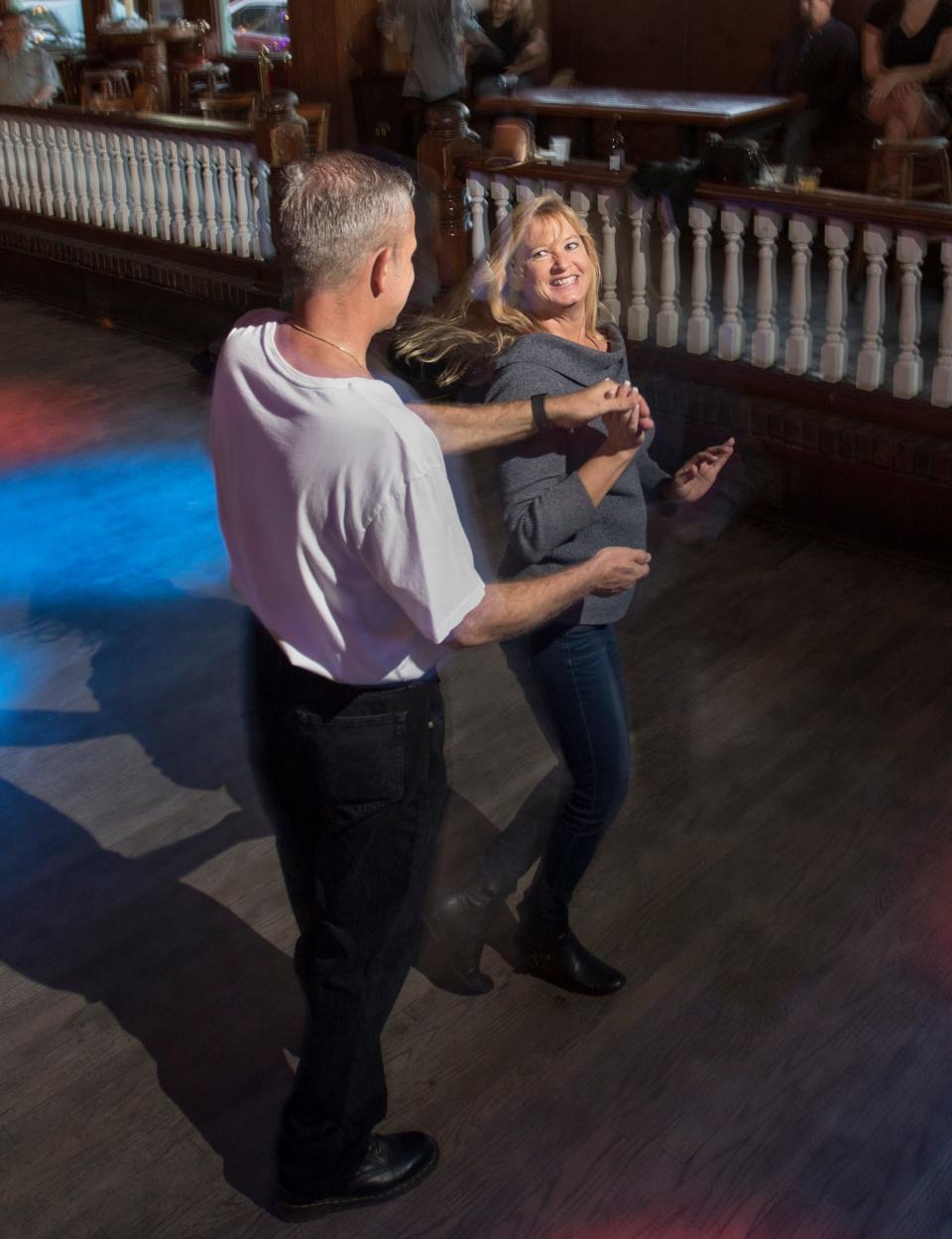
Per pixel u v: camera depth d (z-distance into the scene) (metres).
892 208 4.66
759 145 5.39
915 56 6.87
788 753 3.71
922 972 2.92
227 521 2.05
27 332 8.22
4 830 3.50
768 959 2.97
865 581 4.69
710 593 4.64
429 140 5.95
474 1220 2.38
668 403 5.43
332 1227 2.37
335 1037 2.19
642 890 3.19
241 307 7.45
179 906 3.20
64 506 5.62
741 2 9.44
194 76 11.29
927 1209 2.37
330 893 2.12
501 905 3.17
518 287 2.46
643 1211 2.38
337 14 9.12
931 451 4.68
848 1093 2.62
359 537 1.85
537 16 10.35
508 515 2.31
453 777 3.65
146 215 8.20
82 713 4.07
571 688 2.49
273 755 2.09
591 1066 2.70
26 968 3.01
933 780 3.56
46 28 12.90
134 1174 2.50
